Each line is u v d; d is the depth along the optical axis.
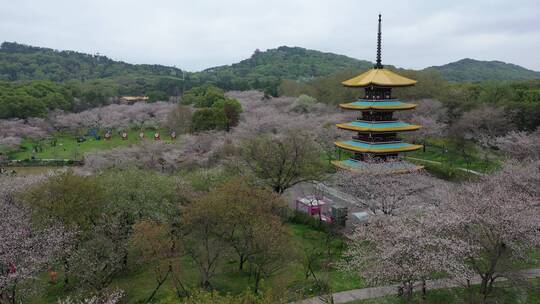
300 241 47.19
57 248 32.91
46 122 121.31
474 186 44.53
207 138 86.62
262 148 60.94
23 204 40.59
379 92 63.62
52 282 38.66
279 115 108.31
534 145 63.41
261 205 38.62
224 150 76.00
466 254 31.95
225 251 40.03
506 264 35.00
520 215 33.22
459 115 91.38
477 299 31.94
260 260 38.38
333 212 51.22
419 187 50.09
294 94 146.75
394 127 61.44
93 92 166.38
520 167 51.03
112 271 36.75
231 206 36.34
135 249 37.31
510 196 39.81
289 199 62.94
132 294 35.84
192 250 39.34
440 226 32.09
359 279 37.41
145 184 42.69
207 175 54.47
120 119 134.50
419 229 31.47
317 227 51.53
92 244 36.53
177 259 38.09
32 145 111.50
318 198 57.66
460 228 33.66
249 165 60.81
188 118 113.56
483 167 74.31
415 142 91.19
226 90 187.50
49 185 40.22
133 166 66.94
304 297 33.59
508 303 32.34
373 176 49.81
